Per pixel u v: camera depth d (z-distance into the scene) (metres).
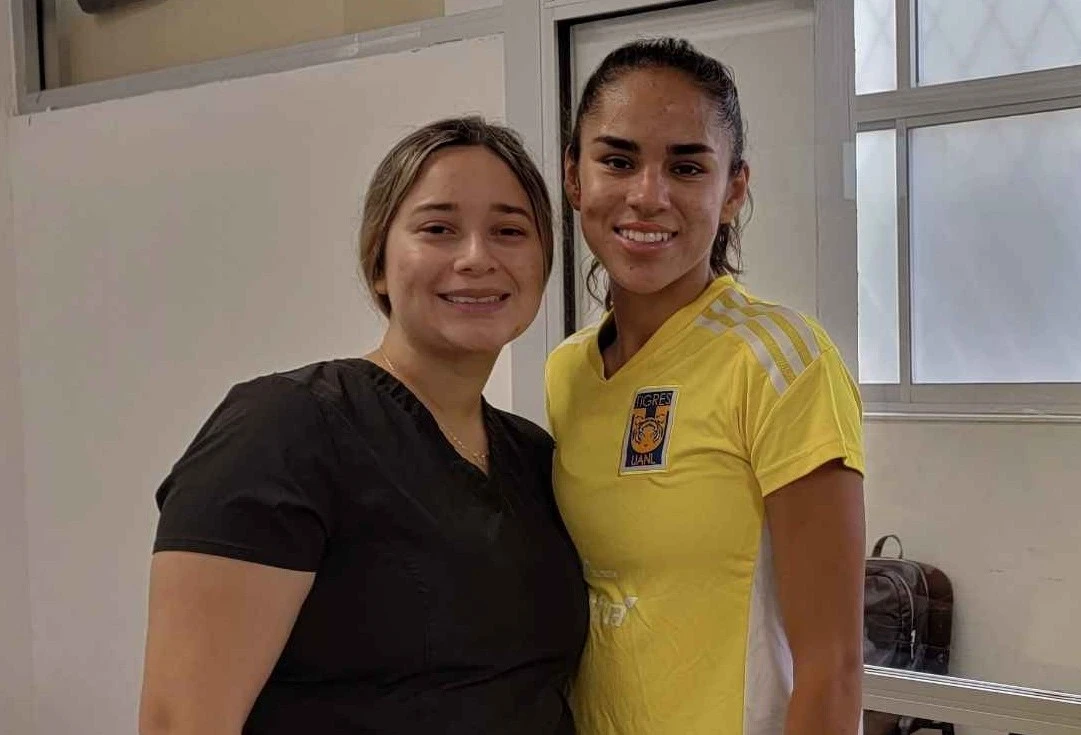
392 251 1.09
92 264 2.39
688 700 1.04
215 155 2.20
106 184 2.35
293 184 2.10
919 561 1.69
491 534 1.04
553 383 1.26
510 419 1.25
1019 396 1.62
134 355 2.35
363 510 0.98
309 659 0.98
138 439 2.36
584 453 1.14
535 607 1.05
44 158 2.44
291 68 2.09
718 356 1.06
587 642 1.12
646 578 1.06
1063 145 1.59
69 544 2.49
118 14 2.38
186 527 0.91
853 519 0.97
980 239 1.64
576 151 1.20
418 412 1.06
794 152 1.65
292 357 2.12
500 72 1.85
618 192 1.11
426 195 1.07
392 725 0.97
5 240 2.49
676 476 1.05
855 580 0.97
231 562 0.90
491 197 1.07
